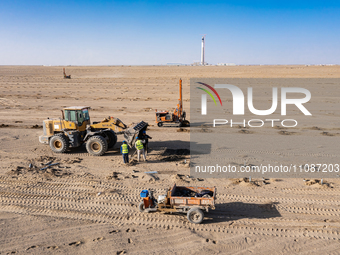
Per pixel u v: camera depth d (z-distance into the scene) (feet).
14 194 37.01
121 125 56.18
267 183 40.19
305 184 39.55
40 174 43.29
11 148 56.39
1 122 82.17
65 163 48.29
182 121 77.41
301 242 27.12
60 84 177.99
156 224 30.35
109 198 36.06
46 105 111.24
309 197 36.11
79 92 146.51
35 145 58.70
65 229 29.32
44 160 49.52
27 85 172.35
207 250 25.93
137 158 50.83
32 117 89.81
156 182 40.68
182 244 26.84
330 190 37.81
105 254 25.30
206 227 29.71
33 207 33.96
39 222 30.58
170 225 30.12
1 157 50.90
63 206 34.22
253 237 27.94
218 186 39.34
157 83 179.83
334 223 30.32
